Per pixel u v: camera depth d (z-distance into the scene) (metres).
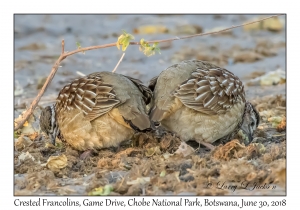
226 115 17.59
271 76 26.67
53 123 18.23
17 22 40.94
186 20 41.19
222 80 17.59
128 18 42.41
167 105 16.77
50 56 33.69
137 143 17.58
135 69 31.25
